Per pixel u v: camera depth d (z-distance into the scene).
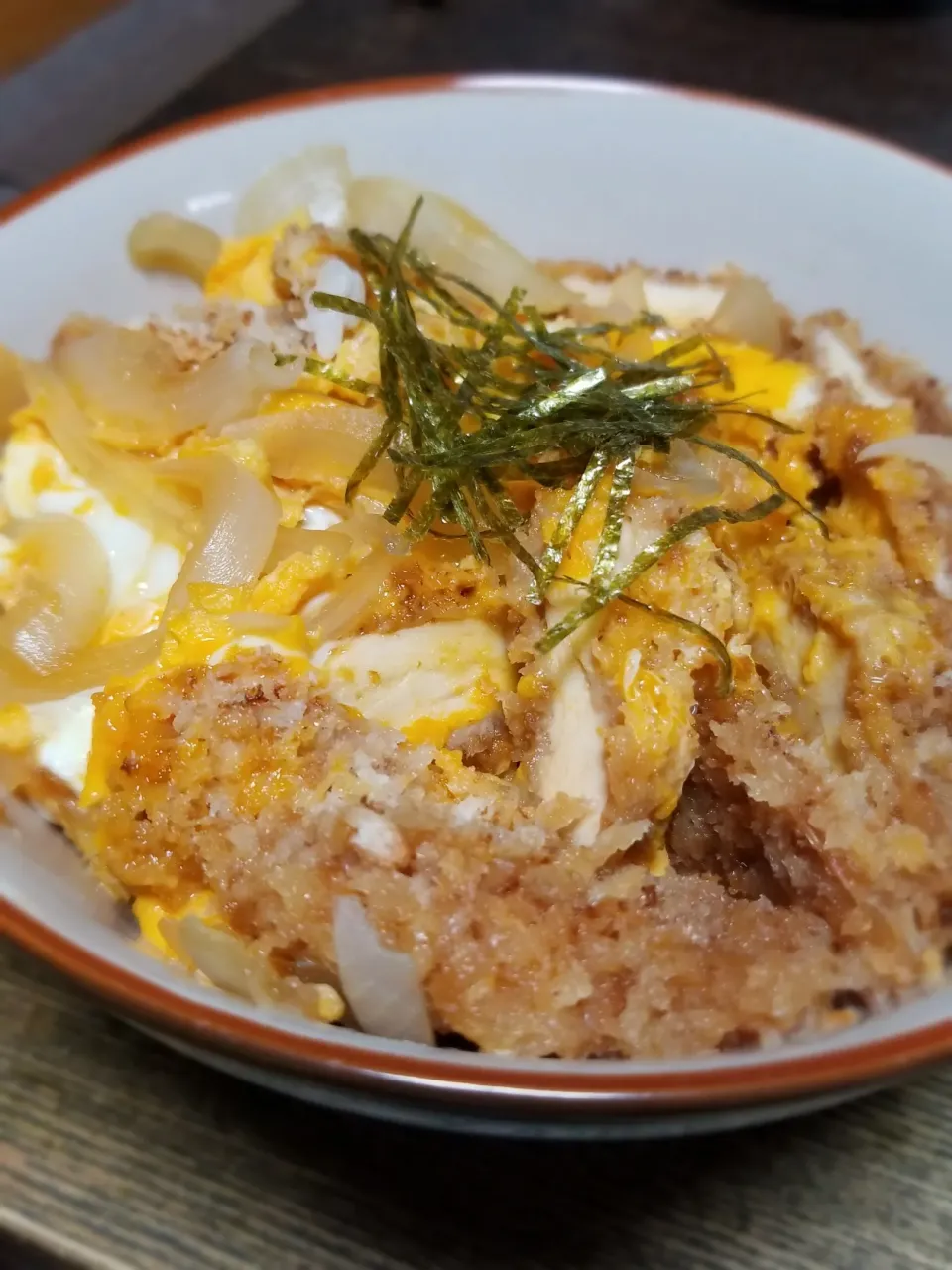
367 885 0.17
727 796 0.20
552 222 0.29
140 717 0.19
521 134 0.28
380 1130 0.18
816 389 0.25
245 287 0.26
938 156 0.39
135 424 0.23
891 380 0.26
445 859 0.18
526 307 0.25
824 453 0.24
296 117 0.27
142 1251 0.17
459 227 0.27
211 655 0.20
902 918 0.18
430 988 0.17
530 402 0.22
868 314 0.27
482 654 0.21
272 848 0.18
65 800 0.20
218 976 0.17
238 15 0.48
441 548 0.22
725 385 0.25
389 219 0.27
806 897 0.19
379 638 0.21
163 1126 0.18
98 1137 0.18
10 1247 0.18
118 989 0.15
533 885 0.18
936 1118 0.19
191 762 0.19
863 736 0.20
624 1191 0.18
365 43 0.44
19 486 0.23
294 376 0.23
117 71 0.45
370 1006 0.17
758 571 0.23
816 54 0.45
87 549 0.22
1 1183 0.18
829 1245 0.18
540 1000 0.17
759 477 0.23
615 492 0.20
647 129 0.28
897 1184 0.18
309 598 0.21
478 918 0.17
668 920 0.18
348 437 0.23
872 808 0.19
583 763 0.20
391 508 0.21
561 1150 0.18
